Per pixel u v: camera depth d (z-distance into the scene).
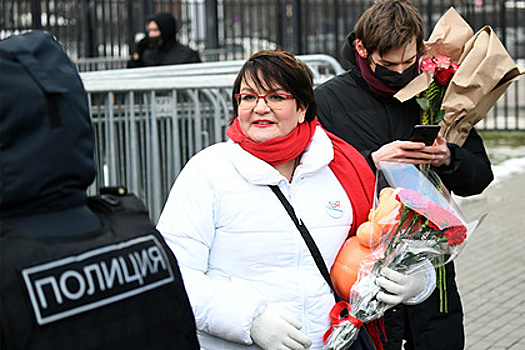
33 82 1.72
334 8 14.44
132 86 4.88
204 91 5.20
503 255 7.02
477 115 3.41
